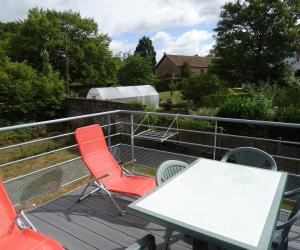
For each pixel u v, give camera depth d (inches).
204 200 72.0
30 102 549.0
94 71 959.6
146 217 66.1
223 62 846.5
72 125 554.9
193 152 326.6
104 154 138.9
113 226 111.7
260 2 794.8
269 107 319.9
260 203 70.4
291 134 290.2
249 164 113.9
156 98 709.3
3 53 870.4
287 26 784.9
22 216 90.0
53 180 146.8
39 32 892.6
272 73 806.5
